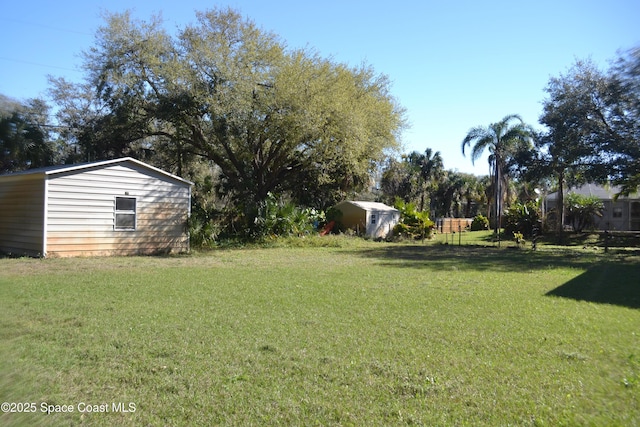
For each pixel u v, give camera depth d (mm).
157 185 18438
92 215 16547
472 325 7031
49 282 10484
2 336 6094
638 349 5898
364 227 30891
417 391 4539
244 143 24781
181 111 22906
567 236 30656
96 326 6637
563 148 21906
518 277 12641
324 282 11188
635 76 10609
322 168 28047
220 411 4086
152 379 4734
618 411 4129
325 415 4043
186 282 10867
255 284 10727
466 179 62188
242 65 23219
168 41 23266
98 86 23734
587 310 8242
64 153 28641
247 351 5629
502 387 4652
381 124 26562
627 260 17984
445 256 19188
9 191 17016
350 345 5938
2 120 23328
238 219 24219
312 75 24000
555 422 3936
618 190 35344
